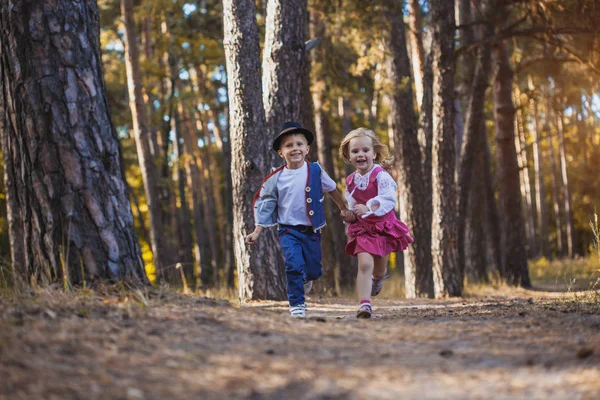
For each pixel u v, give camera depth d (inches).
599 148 1382.9
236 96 324.5
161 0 659.4
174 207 979.9
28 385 96.8
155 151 879.7
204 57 756.0
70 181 191.0
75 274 187.9
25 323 132.6
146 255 1163.9
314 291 441.1
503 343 142.7
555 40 493.7
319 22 619.8
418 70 636.7
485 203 749.3
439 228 480.4
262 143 326.6
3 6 195.2
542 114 1353.3
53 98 192.1
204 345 131.0
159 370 110.1
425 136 530.9
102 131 197.8
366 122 959.0
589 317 187.6
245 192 322.7
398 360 124.8
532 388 102.7
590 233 1565.0
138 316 152.4
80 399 93.9
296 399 97.9
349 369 116.1
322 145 657.0
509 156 637.3
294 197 216.7
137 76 641.6
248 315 171.0
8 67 195.5
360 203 216.2
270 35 366.9
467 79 600.4
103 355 116.0
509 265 620.1
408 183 522.0
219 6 773.3
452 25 481.1
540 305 261.4
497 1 494.0
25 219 195.5
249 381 106.8
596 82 671.1
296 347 134.7
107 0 863.7
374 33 546.9
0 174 687.7
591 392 98.7
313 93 592.7
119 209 196.5
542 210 1278.3
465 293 508.4
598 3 457.1
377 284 223.5
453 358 126.6
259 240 320.5
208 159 1189.7
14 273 189.2
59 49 193.8
